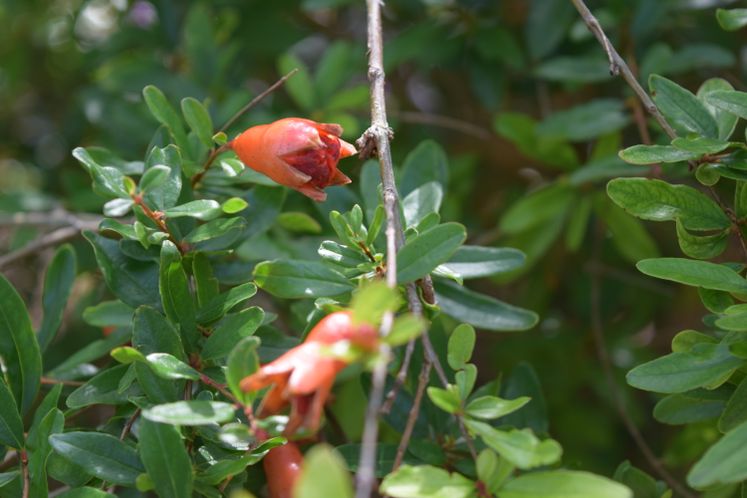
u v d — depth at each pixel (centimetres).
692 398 82
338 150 80
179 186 83
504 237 102
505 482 76
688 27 104
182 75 103
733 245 99
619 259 105
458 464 83
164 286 81
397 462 76
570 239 98
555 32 99
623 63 84
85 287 103
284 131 80
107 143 104
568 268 105
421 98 121
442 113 120
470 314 86
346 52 100
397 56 101
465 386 77
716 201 83
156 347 80
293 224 90
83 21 118
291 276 81
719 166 82
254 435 75
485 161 115
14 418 81
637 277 104
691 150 81
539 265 104
